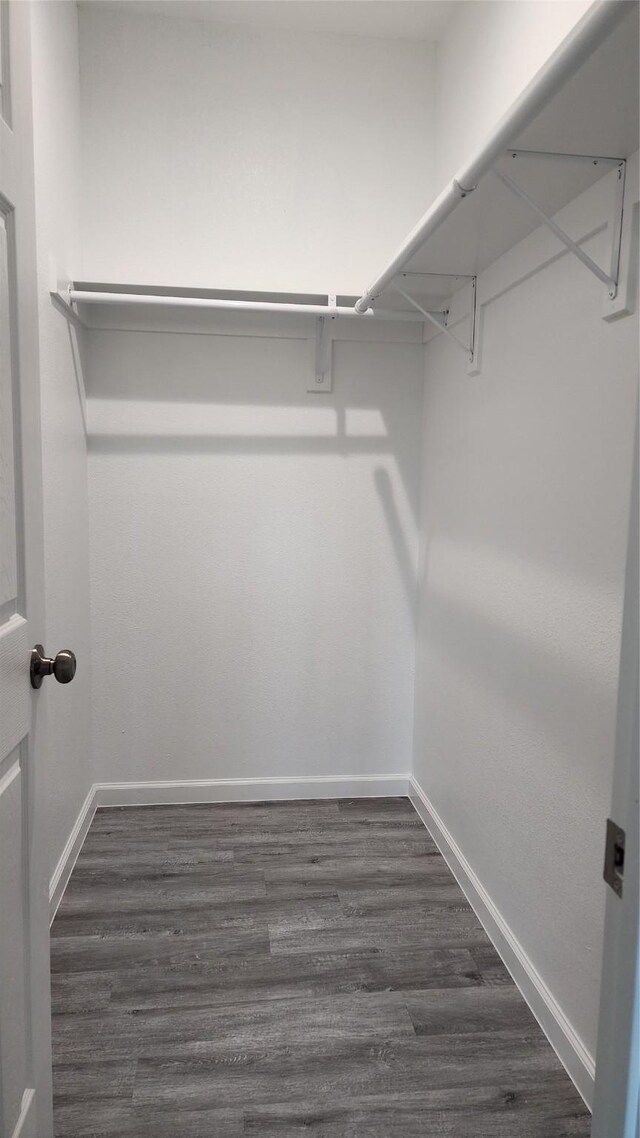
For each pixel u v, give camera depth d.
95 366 2.69
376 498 2.87
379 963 1.92
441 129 2.66
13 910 1.07
